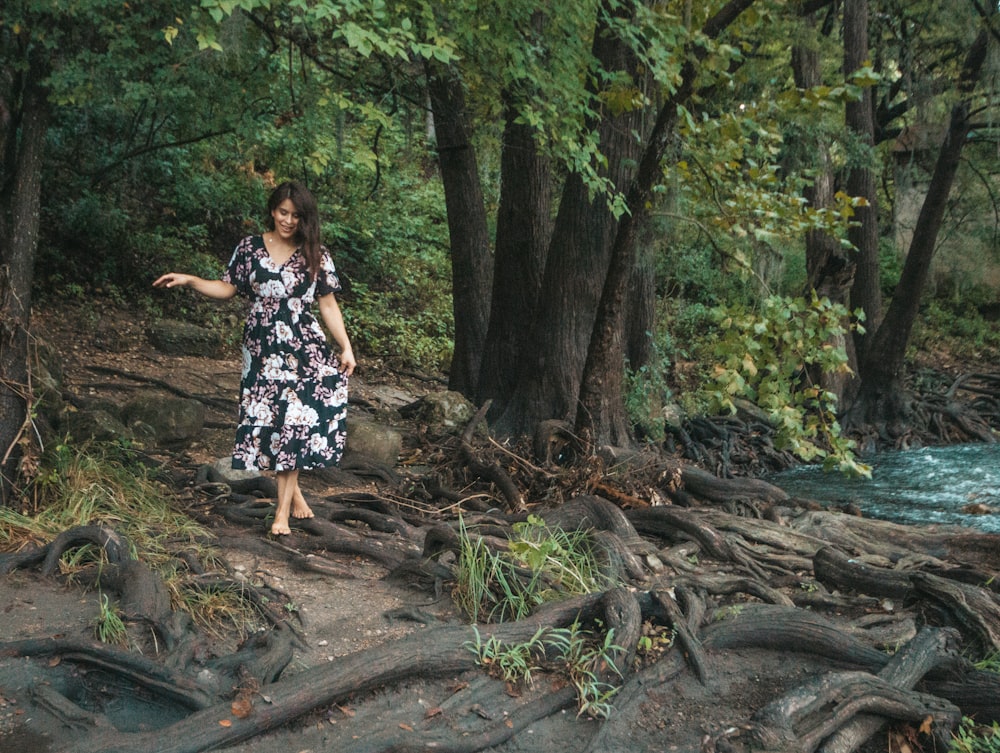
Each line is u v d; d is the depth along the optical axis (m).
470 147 9.70
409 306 14.77
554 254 8.02
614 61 7.19
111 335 9.91
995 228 17.78
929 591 4.52
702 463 10.22
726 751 3.22
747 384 5.73
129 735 3.01
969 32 12.35
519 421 8.05
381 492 6.39
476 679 3.62
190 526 4.96
